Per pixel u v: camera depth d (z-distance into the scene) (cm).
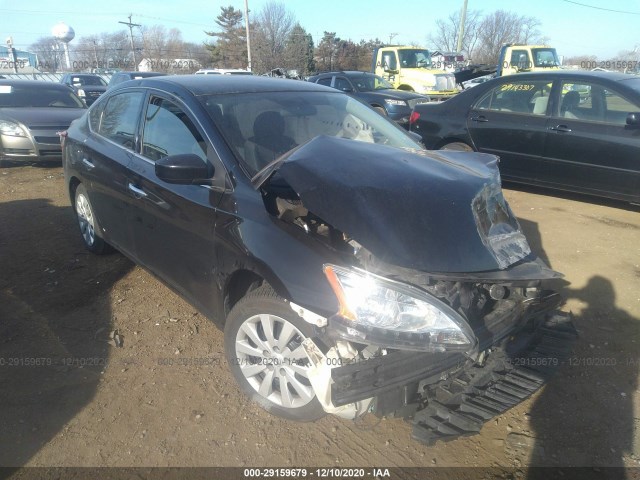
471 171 289
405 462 252
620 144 577
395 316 216
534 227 567
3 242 521
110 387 301
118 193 378
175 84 355
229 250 277
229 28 5300
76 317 376
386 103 1245
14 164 909
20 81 1005
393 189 248
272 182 289
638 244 518
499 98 693
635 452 259
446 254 230
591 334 360
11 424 271
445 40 4775
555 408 289
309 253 244
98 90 1717
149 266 369
